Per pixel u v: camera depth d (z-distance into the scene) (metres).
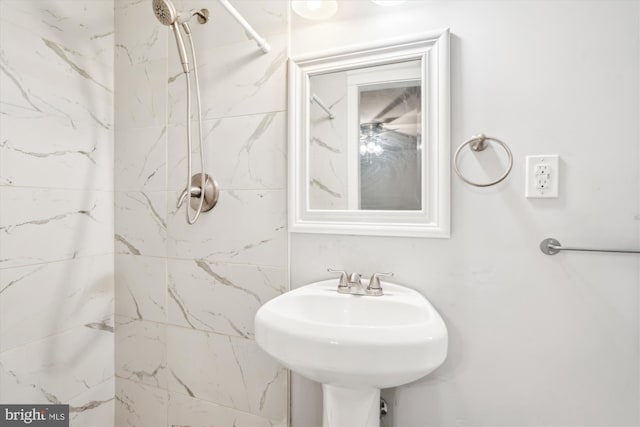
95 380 1.23
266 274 1.08
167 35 1.21
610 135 0.78
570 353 0.81
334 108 1.01
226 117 1.13
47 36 1.08
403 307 0.84
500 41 0.85
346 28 0.99
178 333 1.20
